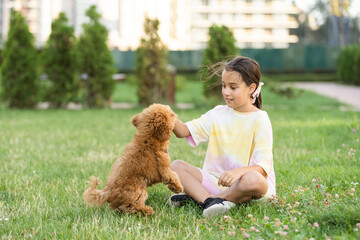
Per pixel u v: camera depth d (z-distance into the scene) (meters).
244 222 2.89
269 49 35.19
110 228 2.82
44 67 14.12
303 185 3.93
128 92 21.50
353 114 10.48
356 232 2.44
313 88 26.25
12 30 13.83
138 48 13.83
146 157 3.07
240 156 3.37
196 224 2.96
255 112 3.37
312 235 2.59
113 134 7.98
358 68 28.33
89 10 14.13
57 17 14.09
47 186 4.16
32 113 12.29
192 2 66.31
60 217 3.21
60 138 7.56
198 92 21.78
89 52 13.90
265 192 3.12
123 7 69.81
